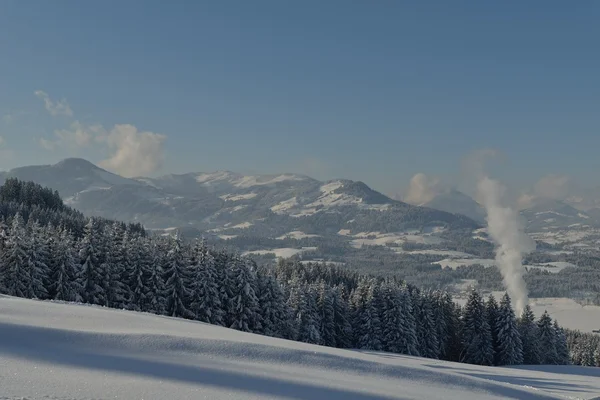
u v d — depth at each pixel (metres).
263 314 58.84
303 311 65.06
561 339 83.50
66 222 104.50
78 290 50.06
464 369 37.75
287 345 22.27
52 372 13.20
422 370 20.23
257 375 15.40
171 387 12.93
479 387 19.05
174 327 23.88
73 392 11.48
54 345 16.17
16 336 16.38
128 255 53.97
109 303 51.94
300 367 18.03
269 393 13.61
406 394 16.03
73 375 13.12
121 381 12.98
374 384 16.89
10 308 23.34
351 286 132.12
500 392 18.92
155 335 18.67
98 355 15.68
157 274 53.44
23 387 11.47
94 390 11.84
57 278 50.03
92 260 51.66
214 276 55.38
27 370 13.10
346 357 20.33
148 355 16.44
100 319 23.16
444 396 16.78
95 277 51.38
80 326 20.58
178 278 53.66
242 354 18.34
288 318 61.69
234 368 16.03
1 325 17.09
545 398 19.50
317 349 22.86
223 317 55.78
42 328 17.53
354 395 14.72
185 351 17.55
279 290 60.97
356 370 18.92
